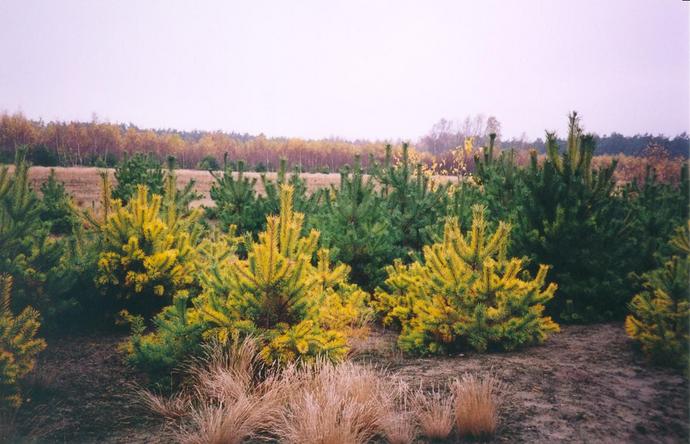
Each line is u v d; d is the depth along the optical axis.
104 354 5.48
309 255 5.11
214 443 3.48
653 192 10.34
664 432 3.34
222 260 6.43
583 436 3.33
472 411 3.48
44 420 3.95
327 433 3.30
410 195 9.34
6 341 3.92
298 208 9.61
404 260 8.27
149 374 4.88
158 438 3.67
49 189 14.72
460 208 8.23
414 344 5.67
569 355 5.14
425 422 3.53
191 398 4.38
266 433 3.72
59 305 5.67
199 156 93.44
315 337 4.65
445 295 5.38
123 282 6.38
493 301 5.42
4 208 5.44
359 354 5.66
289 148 101.38
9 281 4.18
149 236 6.34
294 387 4.09
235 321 4.64
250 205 10.09
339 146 101.94
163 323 4.79
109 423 3.94
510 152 9.45
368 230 7.78
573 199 6.96
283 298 4.77
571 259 6.75
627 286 6.79
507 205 8.50
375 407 3.73
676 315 4.62
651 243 7.01
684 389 4.09
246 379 4.27
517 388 4.21
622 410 3.72
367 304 7.54
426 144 88.81
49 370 4.92
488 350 5.52
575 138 7.12
